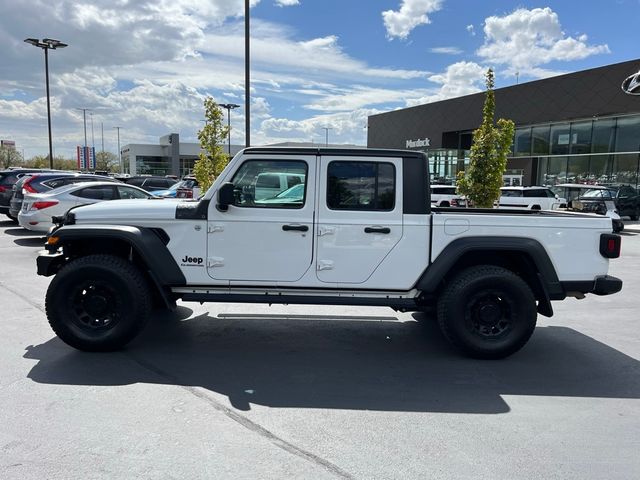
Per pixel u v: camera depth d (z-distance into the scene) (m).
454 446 3.35
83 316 5.04
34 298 7.14
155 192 19.89
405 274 5.02
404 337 5.86
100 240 5.22
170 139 78.88
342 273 5.02
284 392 4.21
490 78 14.42
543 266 4.96
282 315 6.68
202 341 5.54
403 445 3.35
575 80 26.56
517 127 31.91
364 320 6.53
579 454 3.27
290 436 3.44
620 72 24.11
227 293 5.11
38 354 4.95
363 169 5.00
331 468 3.05
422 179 5.00
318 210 4.98
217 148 16.50
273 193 5.03
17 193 14.79
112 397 4.00
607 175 26.62
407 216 4.99
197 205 5.03
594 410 3.96
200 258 5.01
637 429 3.65
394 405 4.00
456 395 4.22
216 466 3.04
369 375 4.65
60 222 5.31
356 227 4.96
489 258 5.30
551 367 4.92
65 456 3.11
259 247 4.99
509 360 5.11
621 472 3.06
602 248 5.05
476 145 14.62
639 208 22.53
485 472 3.03
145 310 5.02
